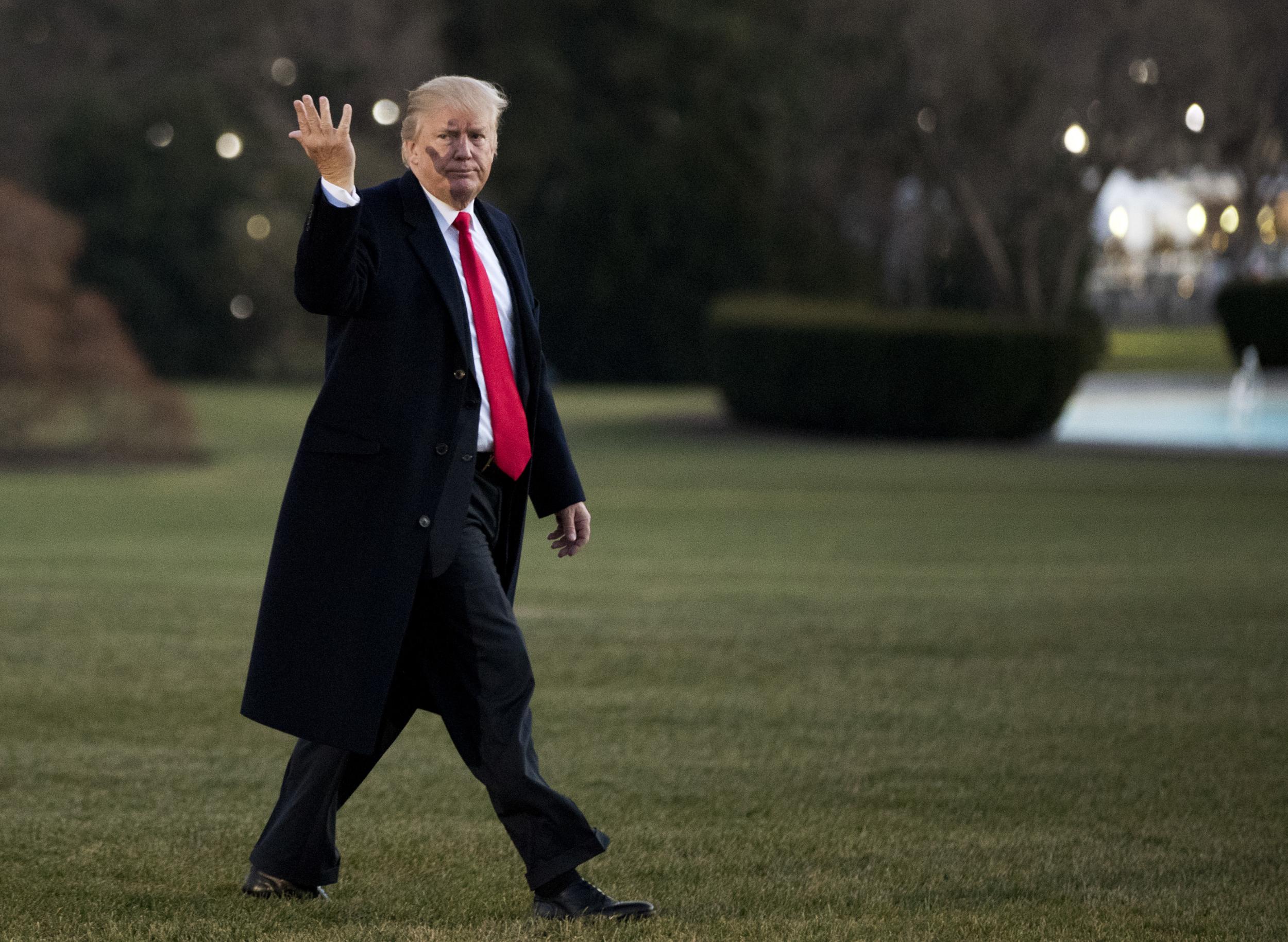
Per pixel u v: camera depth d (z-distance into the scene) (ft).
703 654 73.15
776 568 109.70
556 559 116.57
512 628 36.04
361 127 399.44
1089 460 199.11
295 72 409.28
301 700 35.14
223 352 378.73
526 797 35.50
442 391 35.76
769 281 353.10
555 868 35.47
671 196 352.28
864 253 364.58
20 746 54.03
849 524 138.62
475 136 36.29
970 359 224.74
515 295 37.37
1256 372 310.65
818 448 222.28
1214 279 528.22
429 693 36.65
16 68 434.71
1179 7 276.41
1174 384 301.63
